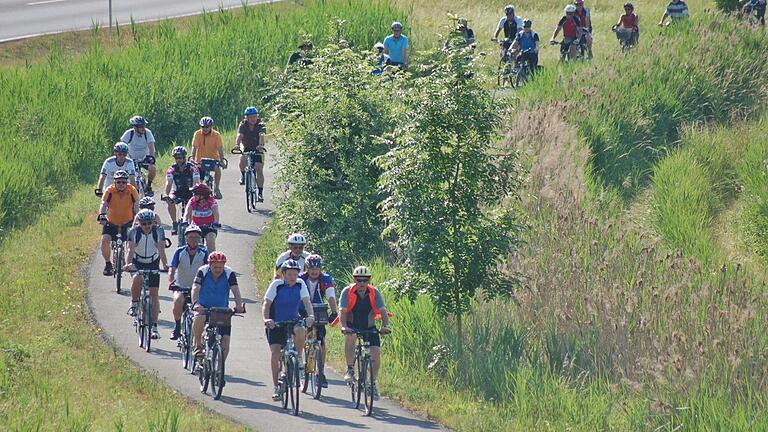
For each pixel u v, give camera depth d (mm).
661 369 54938
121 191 70250
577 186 88625
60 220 90062
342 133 81312
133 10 165500
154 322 59719
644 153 109562
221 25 146750
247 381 55500
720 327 59500
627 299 62594
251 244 82125
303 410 51062
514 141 91250
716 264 83312
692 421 51312
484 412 52969
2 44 140250
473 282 62812
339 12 148375
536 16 161375
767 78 123062
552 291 65188
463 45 62875
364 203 80938
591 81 115438
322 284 52656
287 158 82750
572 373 58438
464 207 63031
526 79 121500
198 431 45438
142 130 84812
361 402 53281
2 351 56250
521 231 67250
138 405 49469
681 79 117375
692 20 138750
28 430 43656
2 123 111312
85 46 144000
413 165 62562
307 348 53125
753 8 146125
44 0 174250
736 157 106875
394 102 82812
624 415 53281
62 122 111812
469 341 61219
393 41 113438
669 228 89875
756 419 51312
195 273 56625
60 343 59875
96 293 70312
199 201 69438
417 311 64000
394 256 80812
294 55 103625
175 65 130000
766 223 91500
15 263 77500
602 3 169000
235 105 130875
